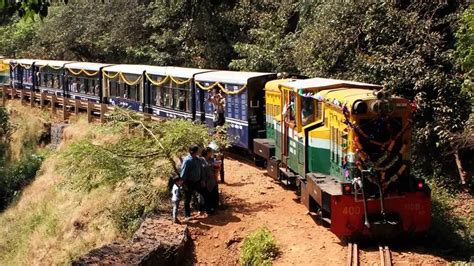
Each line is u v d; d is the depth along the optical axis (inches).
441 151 652.1
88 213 719.7
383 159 447.8
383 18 715.4
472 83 565.6
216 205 569.6
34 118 1382.9
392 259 424.5
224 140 673.6
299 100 567.5
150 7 1446.9
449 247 468.4
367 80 707.4
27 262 756.6
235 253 494.6
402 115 454.3
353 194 448.1
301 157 560.1
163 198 613.9
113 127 683.4
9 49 2071.9
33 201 975.0
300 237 485.4
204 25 1256.2
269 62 1034.7
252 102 756.6
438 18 700.0
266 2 1236.5
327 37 791.7
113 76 1188.5
